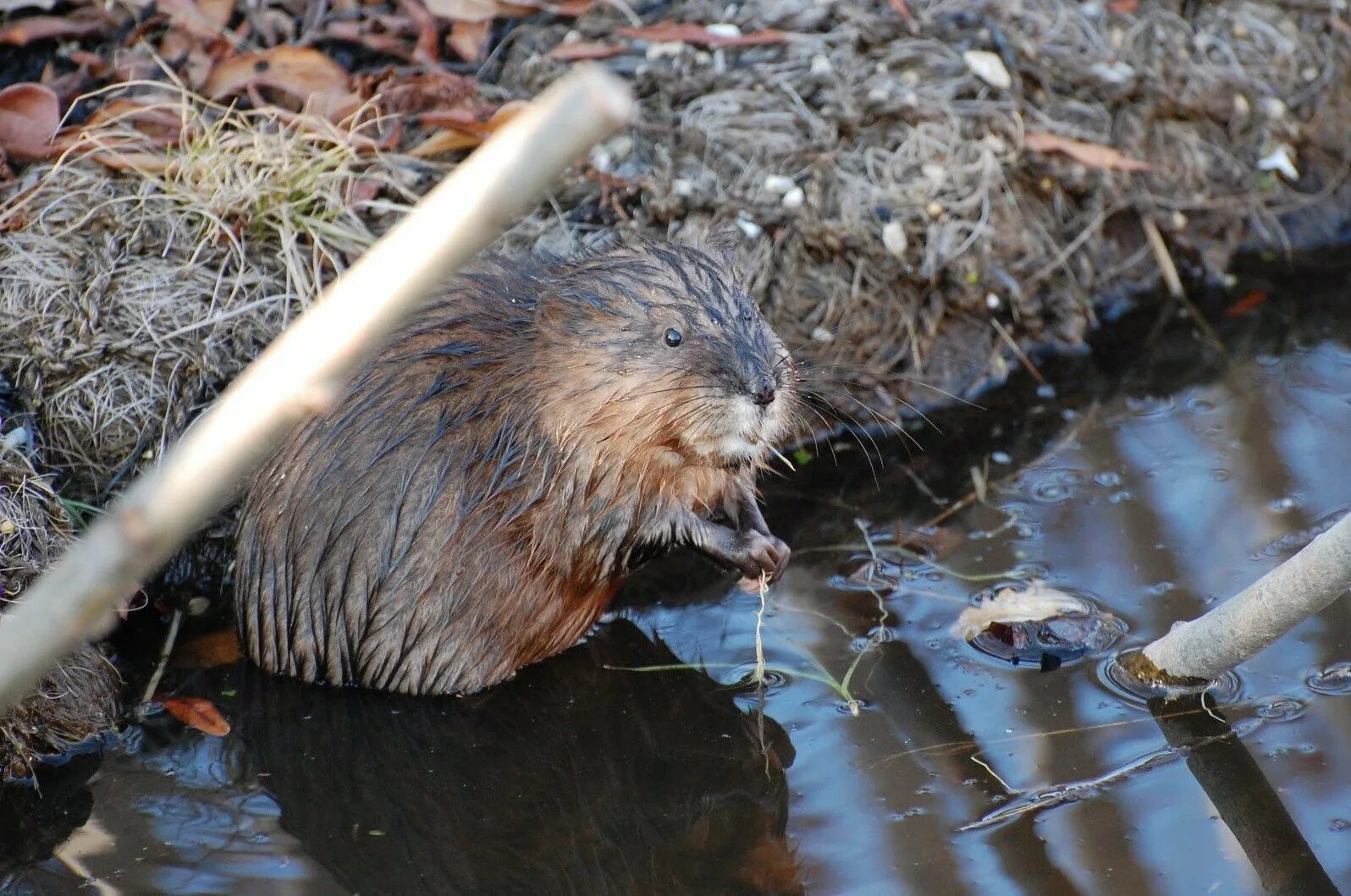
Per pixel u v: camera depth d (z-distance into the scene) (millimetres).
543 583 5695
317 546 5664
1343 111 8555
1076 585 6074
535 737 5586
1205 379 7469
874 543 6516
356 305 1935
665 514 5723
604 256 5730
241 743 5559
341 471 5629
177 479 2035
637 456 5531
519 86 7594
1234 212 8297
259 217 6832
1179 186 8180
